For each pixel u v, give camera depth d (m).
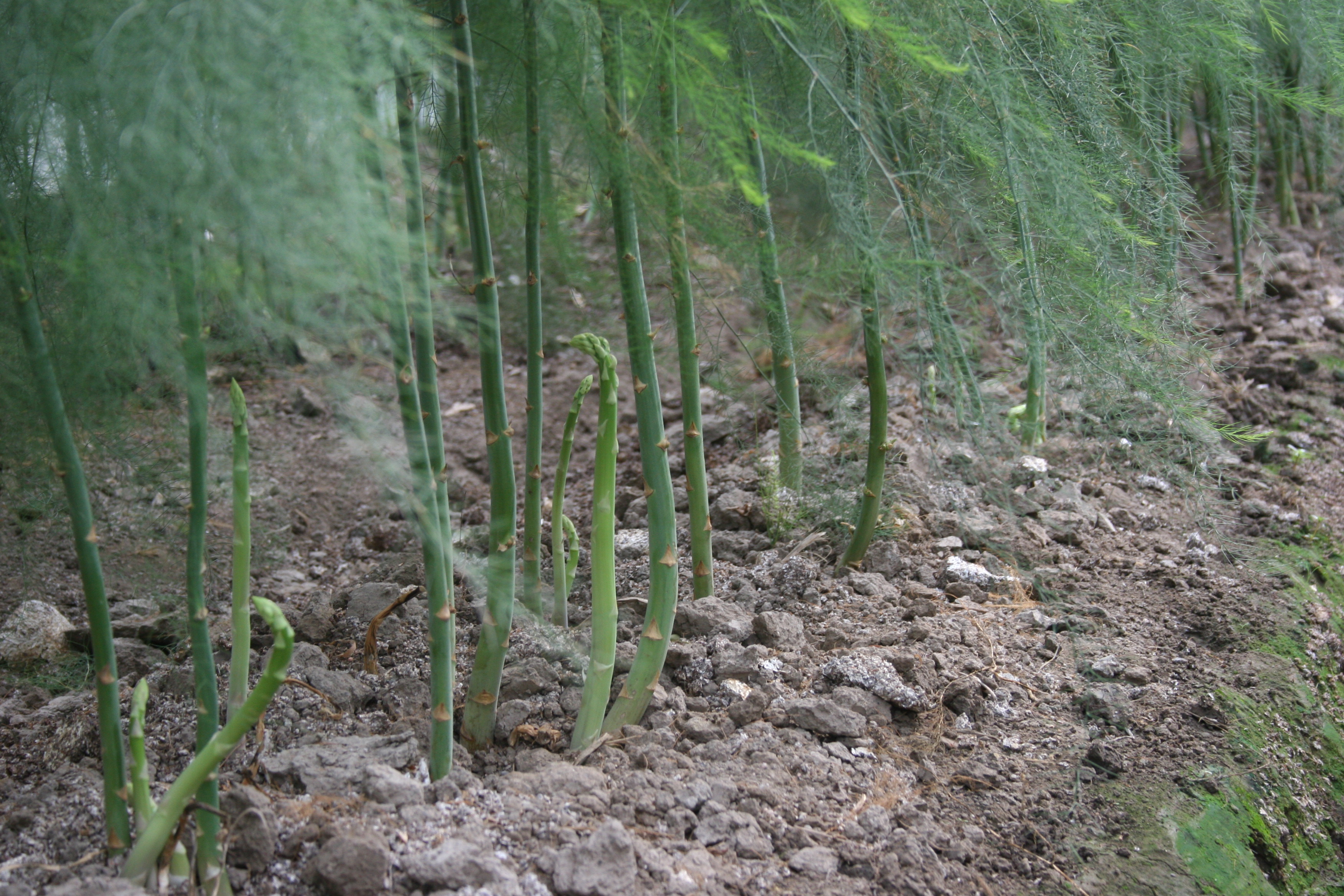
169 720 1.39
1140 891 1.15
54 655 1.69
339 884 1.02
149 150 0.82
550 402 2.96
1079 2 1.64
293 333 0.90
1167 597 1.77
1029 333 1.68
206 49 0.81
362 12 0.90
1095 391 1.86
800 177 1.74
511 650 1.53
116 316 1.02
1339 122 2.75
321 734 1.32
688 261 1.53
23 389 1.26
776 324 1.81
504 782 1.20
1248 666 1.59
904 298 1.53
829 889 1.09
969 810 1.26
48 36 0.94
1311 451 2.37
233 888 1.05
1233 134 2.41
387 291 0.93
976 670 1.51
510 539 1.29
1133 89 1.92
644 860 1.08
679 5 1.38
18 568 2.01
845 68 1.51
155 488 1.67
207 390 0.98
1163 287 1.98
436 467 1.18
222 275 0.89
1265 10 2.02
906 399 2.43
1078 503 2.05
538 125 1.32
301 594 2.02
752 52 1.61
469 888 1.03
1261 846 1.29
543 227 1.59
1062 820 1.25
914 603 1.68
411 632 1.63
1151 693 1.50
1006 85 1.48
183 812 1.00
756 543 1.92
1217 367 2.40
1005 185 1.61
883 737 1.37
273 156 0.81
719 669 1.46
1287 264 3.28
